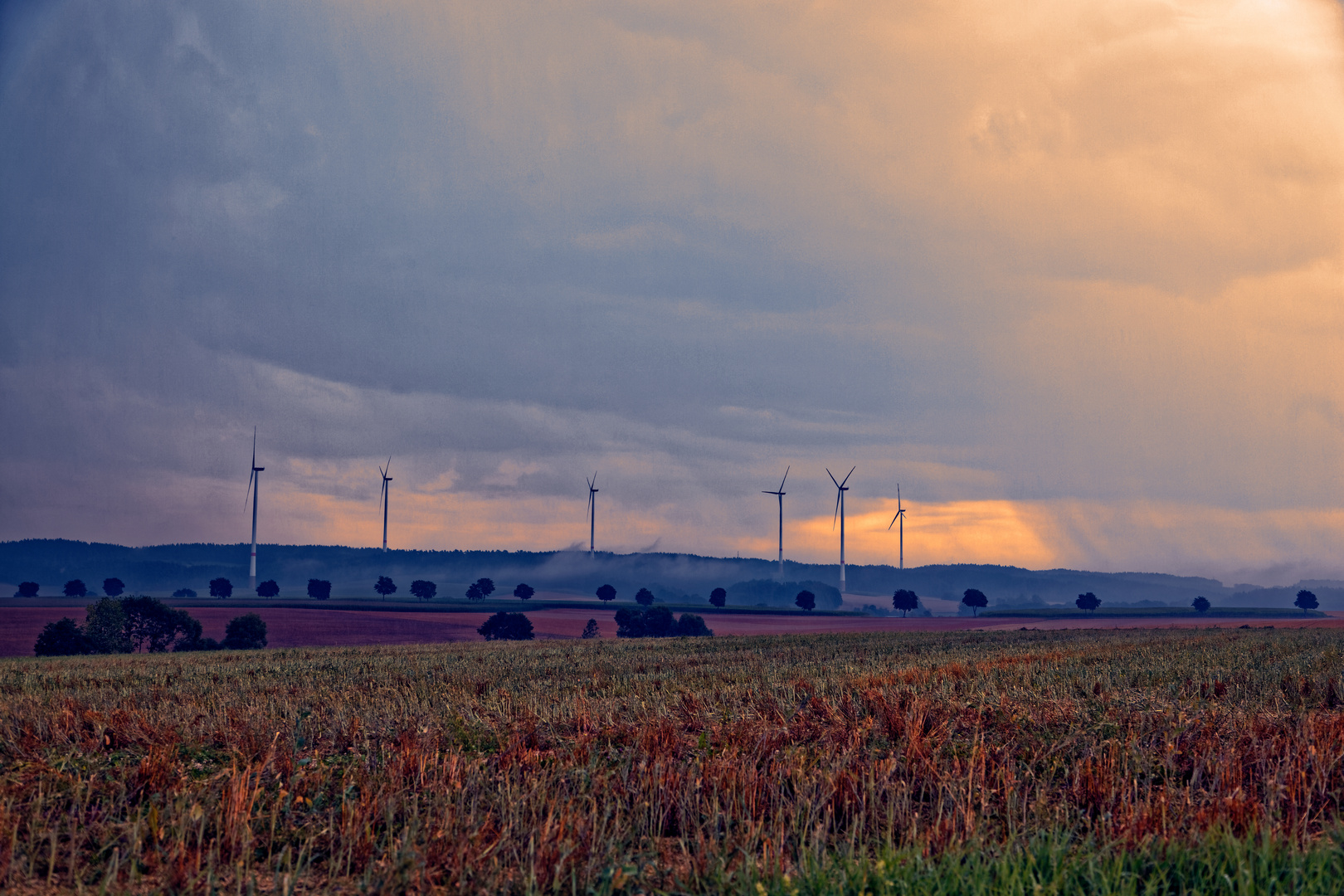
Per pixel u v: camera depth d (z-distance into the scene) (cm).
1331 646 4862
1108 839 884
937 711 1688
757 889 777
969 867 798
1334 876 766
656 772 1120
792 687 2477
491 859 883
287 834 1023
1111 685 2419
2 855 911
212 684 3366
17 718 1861
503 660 4872
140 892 858
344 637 13125
